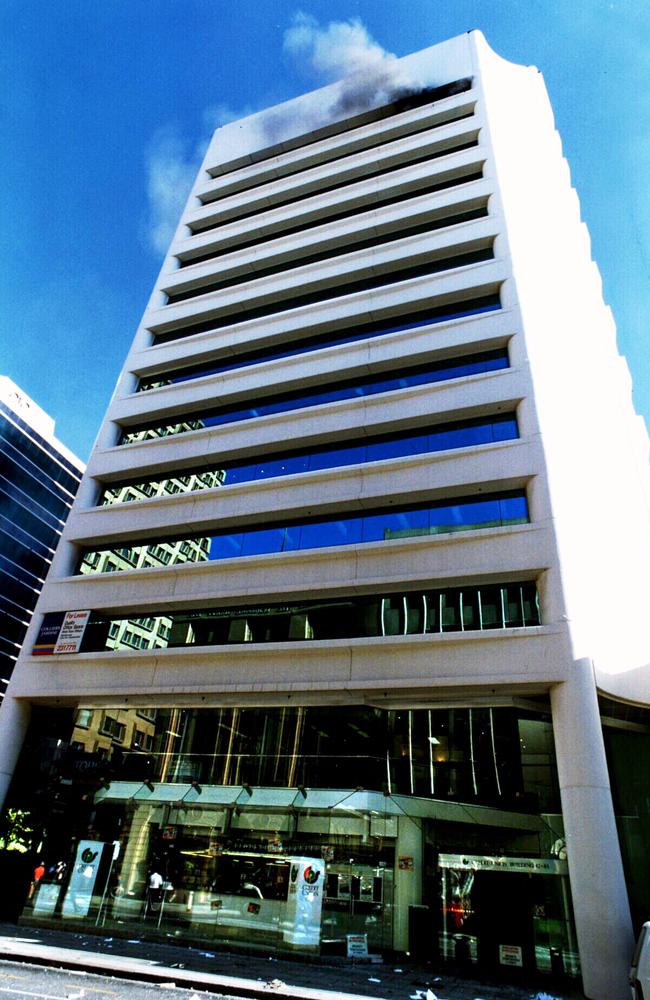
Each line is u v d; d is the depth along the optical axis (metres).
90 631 22.50
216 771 18.47
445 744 16.86
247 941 15.02
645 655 18.50
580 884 13.17
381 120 32.75
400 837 16.06
